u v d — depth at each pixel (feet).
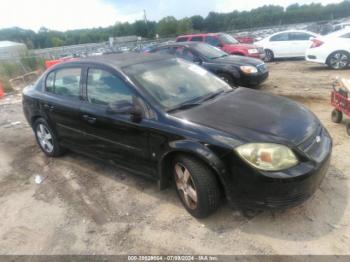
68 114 13.64
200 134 9.37
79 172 14.55
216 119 9.86
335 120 17.70
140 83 11.32
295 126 9.59
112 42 88.43
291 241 9.04
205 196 9.53
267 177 8.47
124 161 12.10
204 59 27.55
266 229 9.57
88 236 10.13
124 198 12.03
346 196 10.71
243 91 12.80
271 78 34.27
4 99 34.86
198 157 9.41
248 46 42.78
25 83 46.09
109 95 11.98
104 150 12.76
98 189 12.89
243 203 9.14
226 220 10.12
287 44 49.03
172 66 13.19
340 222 9.56
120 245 9.61
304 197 8.90
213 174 9.47
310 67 40.52
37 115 15.76
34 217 11.46
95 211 11.42
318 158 9.12
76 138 14.01
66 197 12.56
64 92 14.20
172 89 11.71
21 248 9.93
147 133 10.57
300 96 24.86
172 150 9.85
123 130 11.38
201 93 12.09
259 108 10.68
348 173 12.09
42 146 16.75
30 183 14.08
